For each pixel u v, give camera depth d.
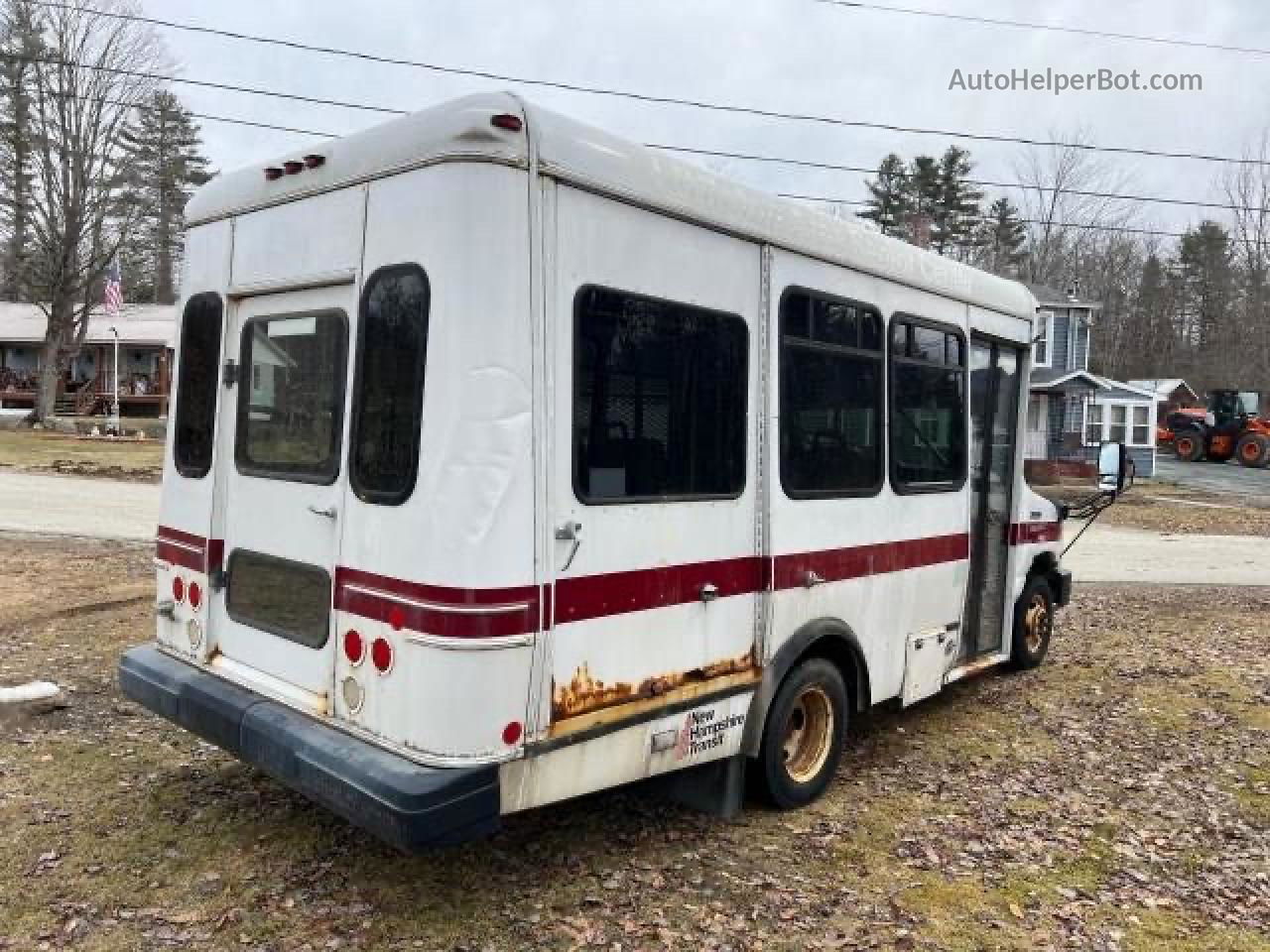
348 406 3.57
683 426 3.88
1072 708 6.53
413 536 3.27
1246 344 47.19
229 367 4.23
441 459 3.21
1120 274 55.69
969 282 5.83
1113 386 31.03
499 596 3.20
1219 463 37.16
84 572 9.55
